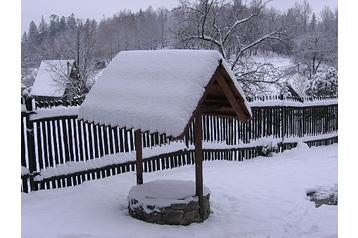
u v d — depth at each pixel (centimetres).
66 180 755
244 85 1488
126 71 636
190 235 544
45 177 722
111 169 823
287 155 1142
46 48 3044
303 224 615
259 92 1503
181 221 577
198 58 551
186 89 526
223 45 1512
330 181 857
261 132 1144
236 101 574
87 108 643
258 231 578
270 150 1136
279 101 1178
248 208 675
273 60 1681
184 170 916
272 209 672
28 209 630
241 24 1582
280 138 1187
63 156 755
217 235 551
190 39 1510
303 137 1252
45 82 2966
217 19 1590
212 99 607
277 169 959
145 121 537
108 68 677
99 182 780
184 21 1545
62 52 2809
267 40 1567
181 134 500
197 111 556
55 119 732
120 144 837
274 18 1661
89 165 779
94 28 2842
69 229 547
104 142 808
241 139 1094
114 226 565
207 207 616
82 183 771
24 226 554
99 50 3116
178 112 510
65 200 677
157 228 562
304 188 798
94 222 580
